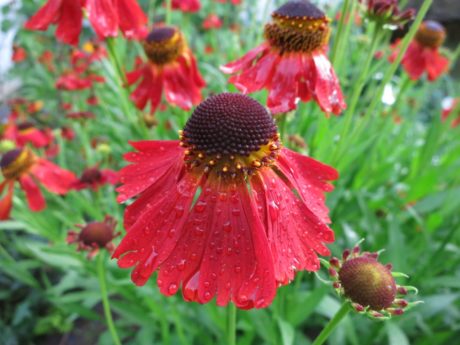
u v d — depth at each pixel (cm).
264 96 16
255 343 17
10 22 42
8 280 25
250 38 20
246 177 7
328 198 16
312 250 7
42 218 20
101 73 26
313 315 18
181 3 23
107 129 24
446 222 20
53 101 36
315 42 12
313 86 11
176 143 8
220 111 7
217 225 7
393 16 12
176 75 16
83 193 20
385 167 20
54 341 23
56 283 25
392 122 23
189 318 18
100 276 12
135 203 8
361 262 8
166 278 7
